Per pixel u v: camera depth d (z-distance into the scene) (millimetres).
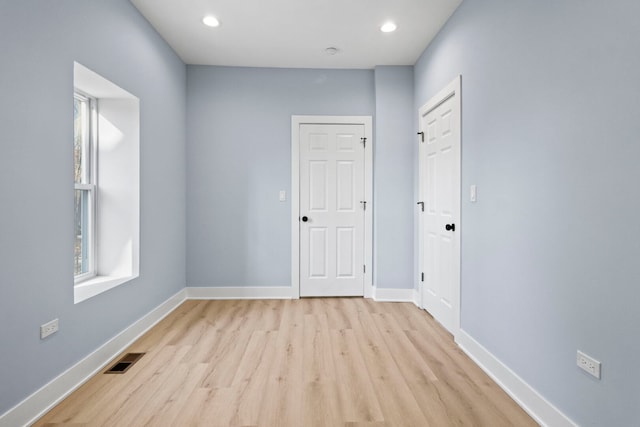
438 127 3219
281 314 3469
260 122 4047
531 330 1866
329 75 4066
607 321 1396
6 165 1601
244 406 1896
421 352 2600
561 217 1644
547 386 1742
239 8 2822
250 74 4031
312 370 2307
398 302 3906
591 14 1460
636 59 1264
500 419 1801
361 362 2428
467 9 2605
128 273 2830
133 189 2824
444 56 3045
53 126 1896
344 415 1820
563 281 1632
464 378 2221
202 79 3988
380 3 2744
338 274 4109
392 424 1749
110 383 2137
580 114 1524
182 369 2316
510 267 2061
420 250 3684
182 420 1776
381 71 3914
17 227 1664
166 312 3426
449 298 2988
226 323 3201
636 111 1267
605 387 1407
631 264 1293
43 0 1809
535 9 1821
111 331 2480
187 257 4023
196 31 3201
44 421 1765
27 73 1715
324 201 4094
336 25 3090
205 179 4020
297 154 4059
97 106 2812
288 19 2990
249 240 4062
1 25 1565
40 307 1812
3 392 1596
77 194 2637
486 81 2332
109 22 2426
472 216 2529
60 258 1960
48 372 1867
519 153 1972
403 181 3928
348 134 4082
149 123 3043
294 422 1762
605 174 1398
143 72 2930
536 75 1820
